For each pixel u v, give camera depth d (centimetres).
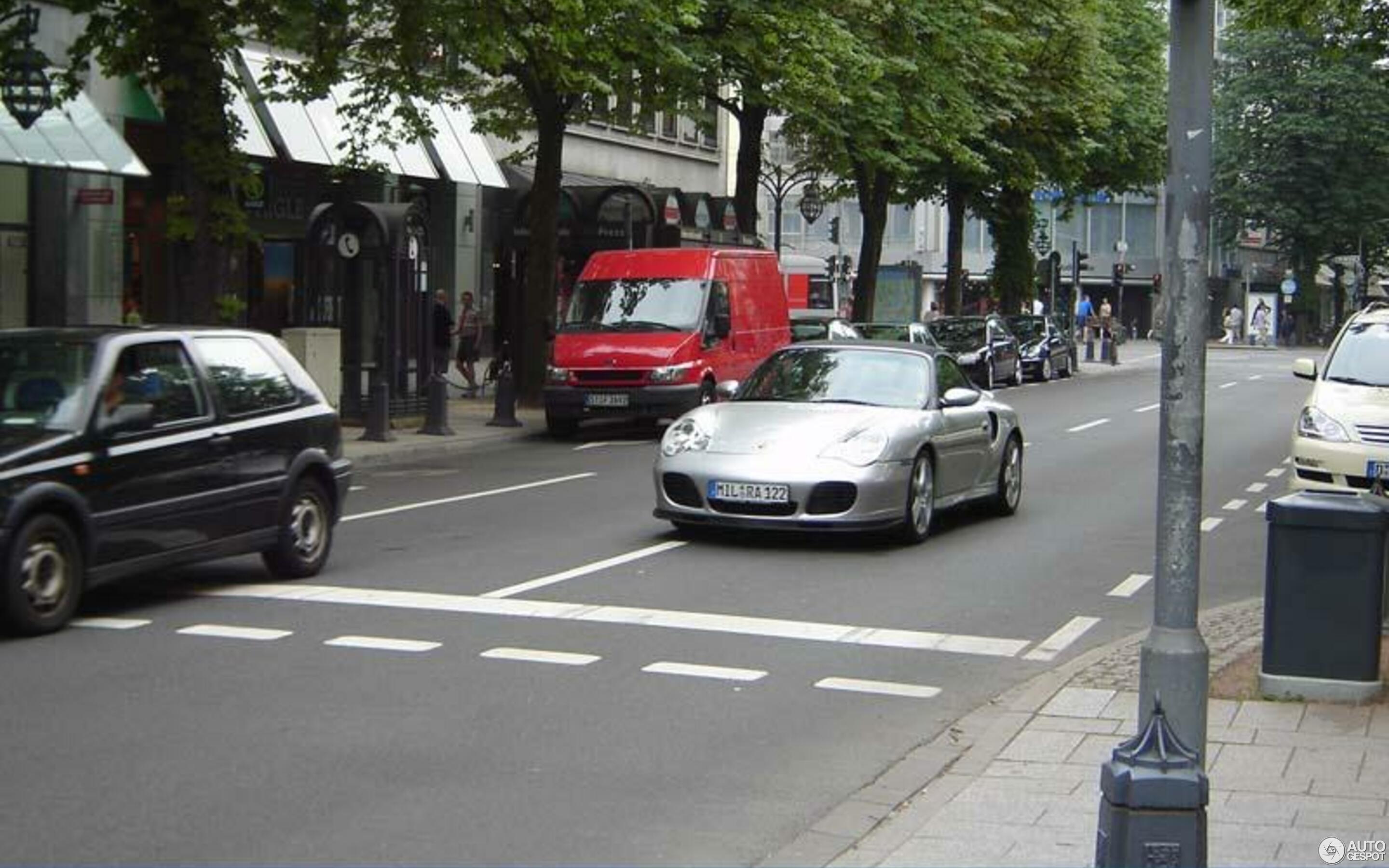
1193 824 419
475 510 1581
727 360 2552
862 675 897
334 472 1194
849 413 1360
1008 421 1588
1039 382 4694
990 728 775
